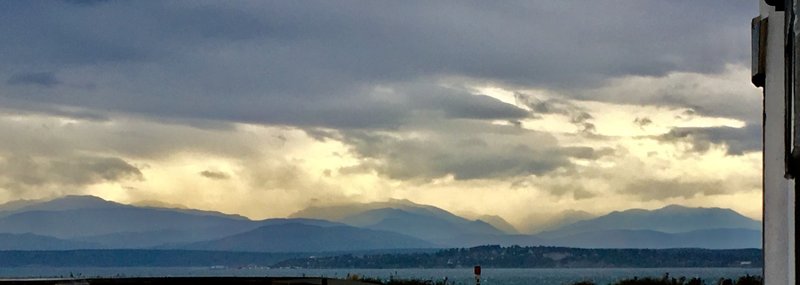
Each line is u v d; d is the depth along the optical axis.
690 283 59.72
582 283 66.88
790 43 9.87
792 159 9.74
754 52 12.02
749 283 54.34
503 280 169.00
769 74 11.59
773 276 11.36
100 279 43.78
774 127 11.45
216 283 43.81
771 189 11.48
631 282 61.69
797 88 9.34
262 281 44.59
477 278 44.84
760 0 12.04
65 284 40.84
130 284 43.53
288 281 46.12
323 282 45.41
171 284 43.78
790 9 9.80
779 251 11.35
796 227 9.71
